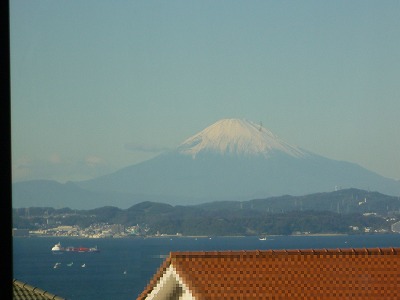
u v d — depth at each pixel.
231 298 36.06
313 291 36.34
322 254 37.69
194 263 37.41
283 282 36.59
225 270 37.03
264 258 37.56
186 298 36.78
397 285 36.44
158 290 37.38
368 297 36.12
